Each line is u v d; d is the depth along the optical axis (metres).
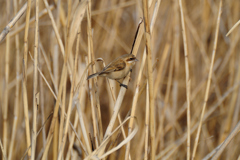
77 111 7.36
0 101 12.52
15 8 8.61
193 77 13.56
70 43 6.11
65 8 12.08
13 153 11.66
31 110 12.90
